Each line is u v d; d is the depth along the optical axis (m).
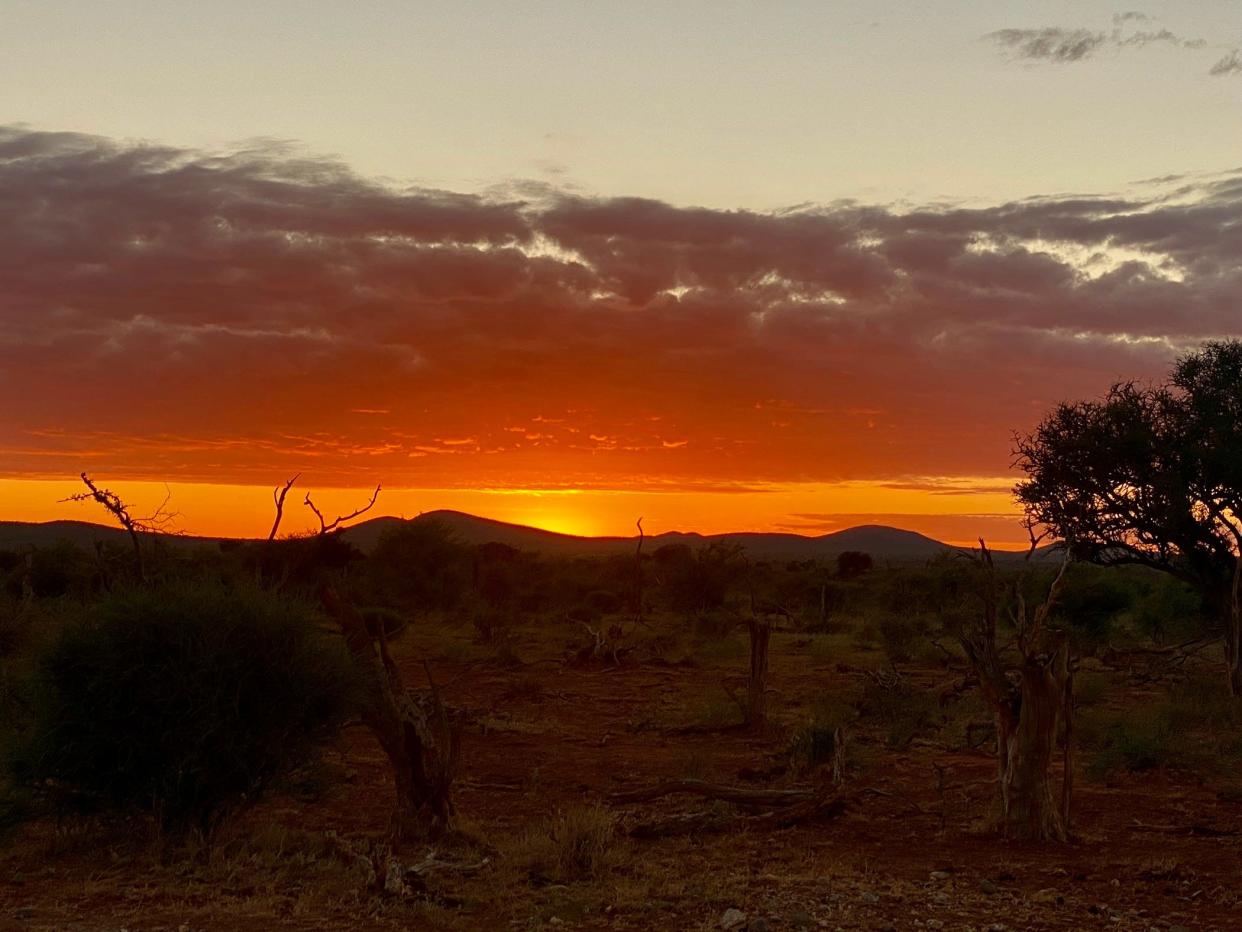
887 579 66.81
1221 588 29.78
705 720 22.94
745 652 40.31
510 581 70.56
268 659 11.41
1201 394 29.78
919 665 34.97
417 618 59.94
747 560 61.47
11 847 11.34
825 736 17.31
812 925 8.76
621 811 13.98
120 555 14.20
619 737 21.56
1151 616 43.44
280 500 12.69
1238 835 12.83
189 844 10.95
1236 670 27.81
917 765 18.34
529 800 15.05
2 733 11.98
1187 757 18.30
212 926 8.57
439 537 62.09
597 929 8.67
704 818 13.05
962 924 8.87
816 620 55.91
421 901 9.36
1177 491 28.33
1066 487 30.53
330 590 12.42
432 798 12.15
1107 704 26.67
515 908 9.29
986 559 13.16
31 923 8.56
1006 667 13.23
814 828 13.25
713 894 9.67
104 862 10.77
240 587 11.87
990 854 11.74
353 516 12.75
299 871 10.47
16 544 102.44
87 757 11.15
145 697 10.98
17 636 23.38
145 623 11.21
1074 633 38.19
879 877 10.60
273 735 11.48
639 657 37.94
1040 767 12.59
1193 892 10.01
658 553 86.75
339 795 14.61
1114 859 11.48
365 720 12.25
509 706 26.00
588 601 66.62
